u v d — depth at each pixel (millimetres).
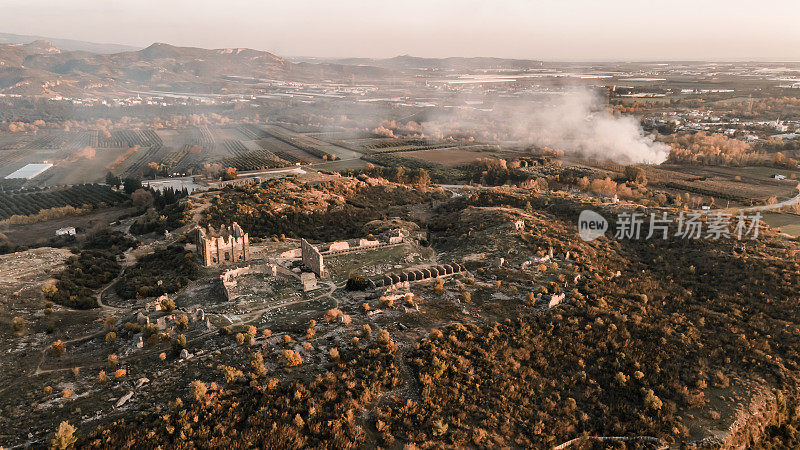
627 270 114250
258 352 70312
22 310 90188
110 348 76375
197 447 52250
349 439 55375
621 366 74625
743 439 63250
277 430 54875
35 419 55969
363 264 117688
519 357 74500
